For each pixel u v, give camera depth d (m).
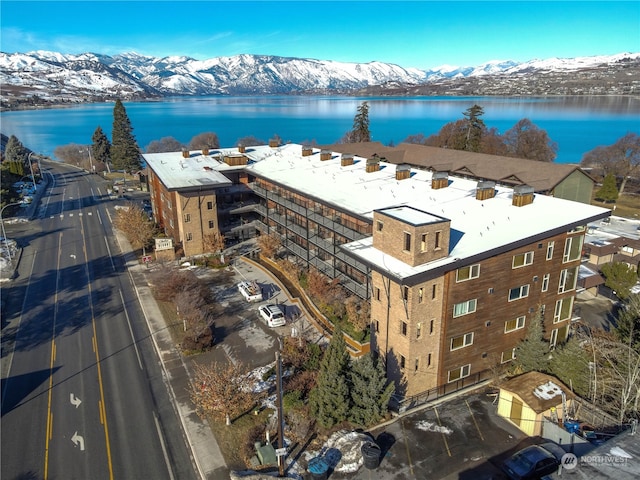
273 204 69.44
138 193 112.62
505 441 31.05
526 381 34.03
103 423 33.38
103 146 146.12
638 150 107.25
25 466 29.47
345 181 56.97
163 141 182.50
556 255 39.53
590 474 22.73
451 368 36.53
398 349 35.00
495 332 38.03
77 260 66.44
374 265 33.59
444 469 28.67
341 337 32.53
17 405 35.47
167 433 32.34
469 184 50.06
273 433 31.89
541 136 117.94
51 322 48.47
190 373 39.31
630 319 39.06
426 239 32.44
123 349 43.16
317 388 33.06
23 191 109.88
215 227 67.81
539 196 44.69
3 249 69.69
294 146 86.12
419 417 33.47
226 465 29.30
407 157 95.44
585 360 35.47
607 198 97.94
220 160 78.56
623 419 30.70
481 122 118.69
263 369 39.41
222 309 50.97
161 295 52.22
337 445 30.31
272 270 61.12
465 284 34.78
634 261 60.66
